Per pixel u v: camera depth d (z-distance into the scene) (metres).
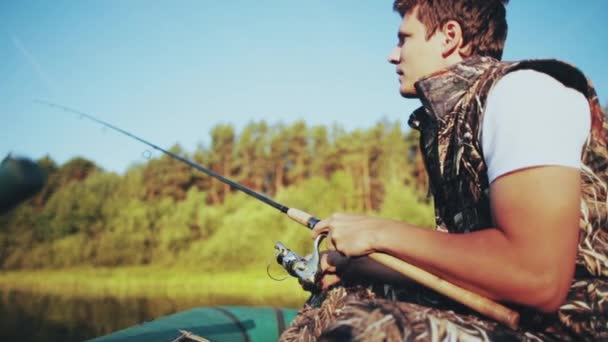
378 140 27.48
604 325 0.67
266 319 1.59
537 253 0.63
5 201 0.36
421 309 0.69
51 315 7.30
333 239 0.85
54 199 25.22
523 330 0.71
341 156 28.30
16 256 24.28
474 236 0.70
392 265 0.80
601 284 0.69
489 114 0.73
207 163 30.66
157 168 28.22
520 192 0.65
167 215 24.52
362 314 0.68
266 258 21.08
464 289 0.72
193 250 23.11
